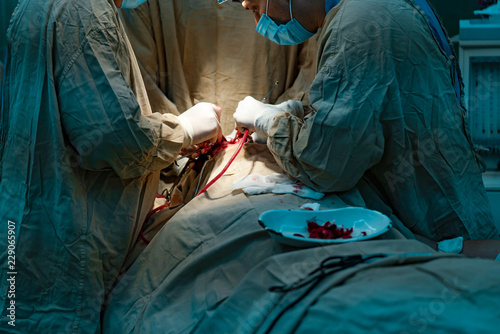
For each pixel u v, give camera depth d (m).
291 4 1.80
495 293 1.07
